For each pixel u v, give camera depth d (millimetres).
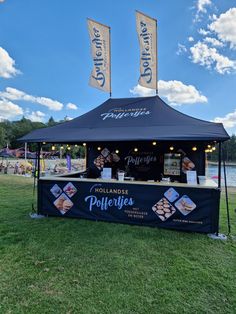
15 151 35000
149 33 5898
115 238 3842
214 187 4094
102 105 6168
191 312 2105
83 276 2676
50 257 3133
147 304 2201
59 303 2195
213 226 4086
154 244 3625
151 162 6750
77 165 24891
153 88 5945
